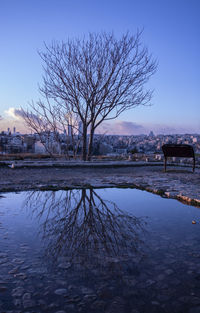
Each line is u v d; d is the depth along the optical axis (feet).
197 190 17.70
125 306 5.03
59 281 5.93
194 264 6.86
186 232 9.46
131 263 6.90
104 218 11.26
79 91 41.55
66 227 9.94
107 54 42.14
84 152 43.45
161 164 42.68
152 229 9.78
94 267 6.65
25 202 14.25
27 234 9.11
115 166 38.78
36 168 33.78
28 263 6.83
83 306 5.00
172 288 5.68
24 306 4.98
